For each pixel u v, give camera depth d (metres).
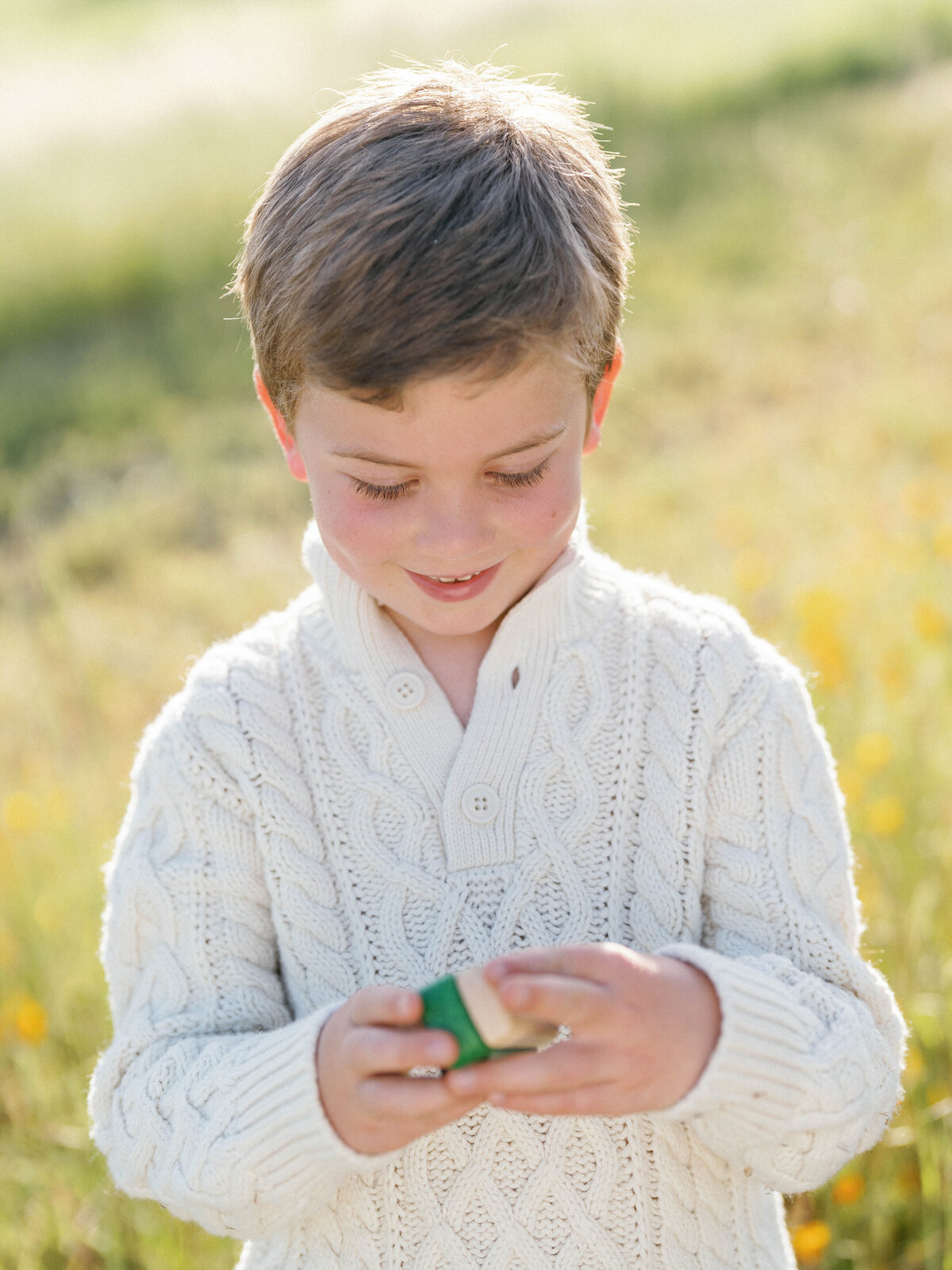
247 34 15.88
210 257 9.14
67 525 6.12
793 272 8.12
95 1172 2.15
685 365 7.05
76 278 8.90
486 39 14.23
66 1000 2.49
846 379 6.54
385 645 1.24
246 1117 1.07
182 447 6.82
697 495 5.26
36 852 2.85
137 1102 1.16
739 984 1.06
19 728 3.88
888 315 7.18
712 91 11.52
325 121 1.14
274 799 1.23
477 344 0.99
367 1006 0.98
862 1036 1.13
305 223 1.07
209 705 1.25
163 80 13.22
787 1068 1.06
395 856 1.22
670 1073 1.01
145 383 7.56
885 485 4.75
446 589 1.14
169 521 6.02
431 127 1.10
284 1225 1.11
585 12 15.41
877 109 10.56
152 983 1.24
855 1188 1.91
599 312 1.10
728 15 14.61
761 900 1.19
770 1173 1.12
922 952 2.21
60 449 6.97
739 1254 1.20
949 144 9.45
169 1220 1.99
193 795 1.23
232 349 7.93
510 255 1.03
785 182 9.37
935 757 2.58
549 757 1.22
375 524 1.09
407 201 1.03
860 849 2.37
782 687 1.26
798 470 5.27
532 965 0.97
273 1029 1.22
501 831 1.21
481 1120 1.17
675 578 3.95
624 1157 1.17
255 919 1.24
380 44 14.09
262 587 5.14
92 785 3.21
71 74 14.62
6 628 4.98
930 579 3.23
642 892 1.22
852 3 13.55
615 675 1.25
